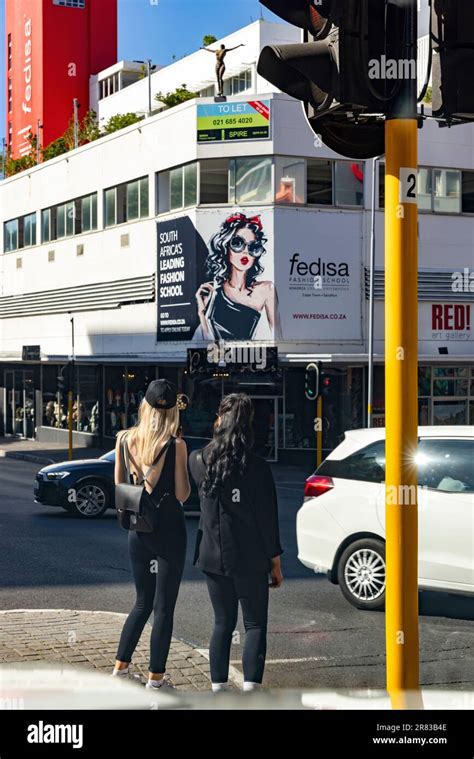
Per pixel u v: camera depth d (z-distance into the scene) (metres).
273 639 8.19
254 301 29.78
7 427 47.06
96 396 38.44
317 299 29.89
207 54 59.22
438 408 31.64
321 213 29.92
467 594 8.95
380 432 9.95
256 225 29.78
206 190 30.64
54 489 17.08
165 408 6.06
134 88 68.38
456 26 4.04
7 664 6.49
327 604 9.74
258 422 31.41
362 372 30.64
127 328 35.00
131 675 6.39
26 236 43.69
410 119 3.93
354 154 4.47
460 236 31.52
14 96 92.25
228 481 5.80
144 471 6.02
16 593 10.02
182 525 6.09
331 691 4.88
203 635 8.19
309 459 31.08
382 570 9.40
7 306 45.16
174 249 31.53
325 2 3.86
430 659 7.59
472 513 8.91
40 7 85.81
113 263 35.88
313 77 3.88
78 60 86.50
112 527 15.84
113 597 9.84
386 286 3.94
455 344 31.41
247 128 29.92
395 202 3.91
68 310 39.28
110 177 36.09
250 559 5.81
